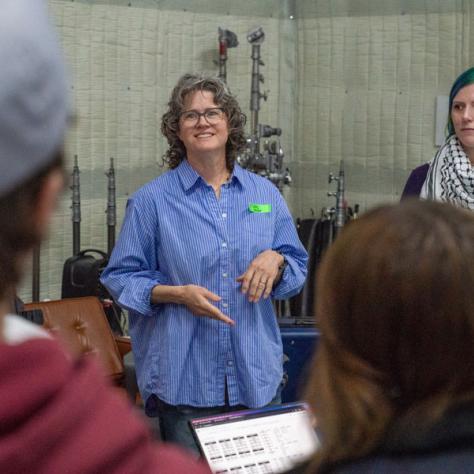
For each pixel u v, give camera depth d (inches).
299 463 30.4
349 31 171.6
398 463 26.9
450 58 161.9
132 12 162.4
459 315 26.4
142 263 87.9
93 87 159.5
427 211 28.3
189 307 83.7
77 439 19.9
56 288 159.9
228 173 90.4
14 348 19.9
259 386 87.0
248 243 86.8
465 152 104.5
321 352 29.9
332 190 176.9
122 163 164.7
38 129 19.5
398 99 167.9
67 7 154.9
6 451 19.0
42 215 21.2
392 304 27.0
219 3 171.0
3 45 18.7
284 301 151.0
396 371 27.9
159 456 22.0
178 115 88.4
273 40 177.0
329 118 176.1
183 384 86.3
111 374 121.7
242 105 175.5
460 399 27.0
